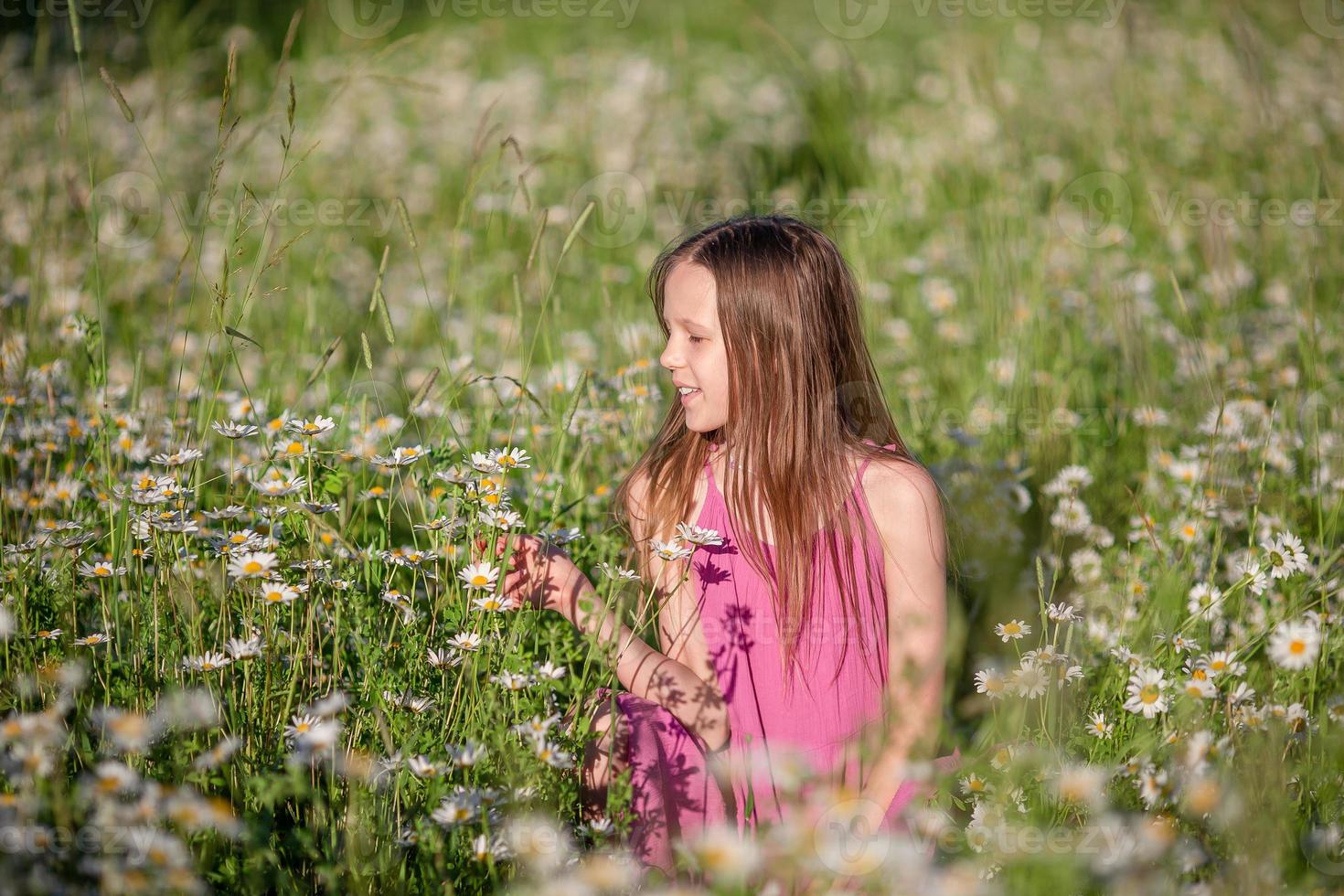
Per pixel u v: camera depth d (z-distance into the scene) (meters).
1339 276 4.24
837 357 2.09
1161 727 1.89
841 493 1.99
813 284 2.05
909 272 4.41
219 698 1.78
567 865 1.59
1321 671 2.12
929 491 2.00
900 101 7.00
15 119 4.69
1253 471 2.79
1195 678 1.89
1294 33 7.76
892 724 1.83
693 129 6.37
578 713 1.84
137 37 6.56
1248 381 3.42
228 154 5.20
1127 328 3.52
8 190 4.22
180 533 1.95
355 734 1.80
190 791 1.47
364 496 2.20
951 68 6.56
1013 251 4.34
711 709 1.94
